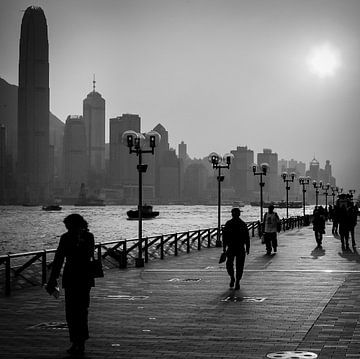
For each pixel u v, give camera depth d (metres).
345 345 10.42
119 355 9.97
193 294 16.92
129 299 16.08
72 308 10.27
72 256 10.38
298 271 22.42
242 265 18.09
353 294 16.52
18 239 104.06
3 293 17.47
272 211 30.34
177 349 10.34
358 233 48.50
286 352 9.98
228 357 9.74
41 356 9.92
